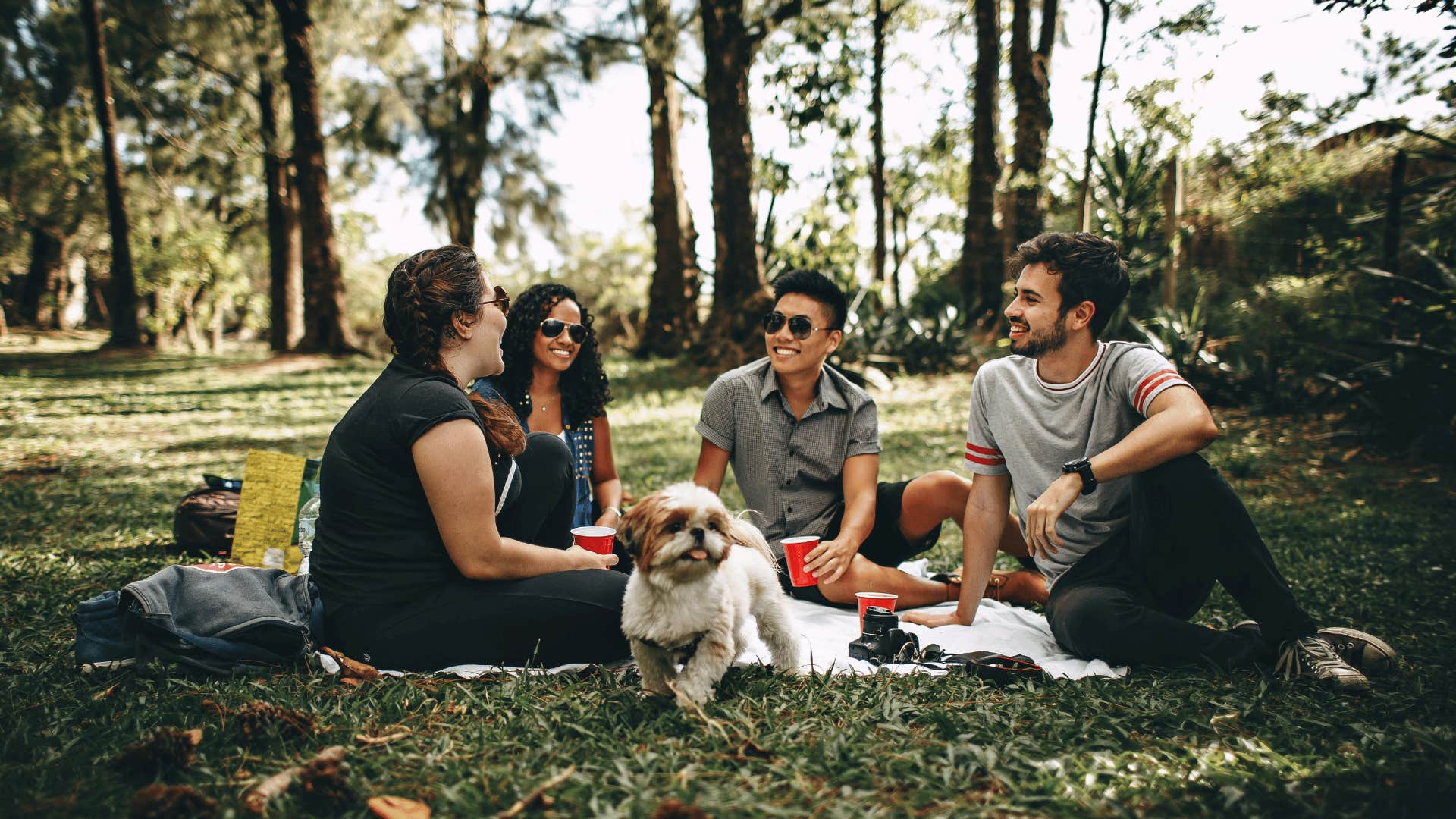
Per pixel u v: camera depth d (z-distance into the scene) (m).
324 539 2.67
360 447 2.56
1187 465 2.66
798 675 2.73
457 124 22.00
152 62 24.86
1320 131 9.08
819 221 23.91
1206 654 2.66
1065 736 2.14
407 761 1.97
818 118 19.53
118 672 2.56
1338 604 3.57
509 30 21.53
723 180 14.67
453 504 2.49
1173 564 2.79
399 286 2.63
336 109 23.45
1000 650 3.02
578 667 2.65
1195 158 14.91
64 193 27.30
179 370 18.86
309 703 2.30
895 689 2.49
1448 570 4.18
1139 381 2.85
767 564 2.79
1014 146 15.86
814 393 3.77
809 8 17.34
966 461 3.32
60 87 25.75
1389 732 2.15
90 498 6.28
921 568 4.15
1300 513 5.79
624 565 3.53
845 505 3.73
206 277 31.50
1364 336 9.19
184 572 2.66
